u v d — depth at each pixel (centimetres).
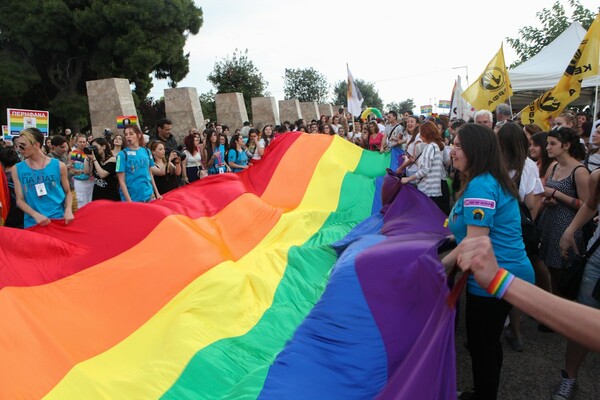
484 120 618
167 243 461
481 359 326
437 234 508
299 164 795
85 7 2912
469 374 420
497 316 315
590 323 144
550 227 490
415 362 222
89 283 411
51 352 321
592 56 837
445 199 688
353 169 848
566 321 147
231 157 1061
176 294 418
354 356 327
